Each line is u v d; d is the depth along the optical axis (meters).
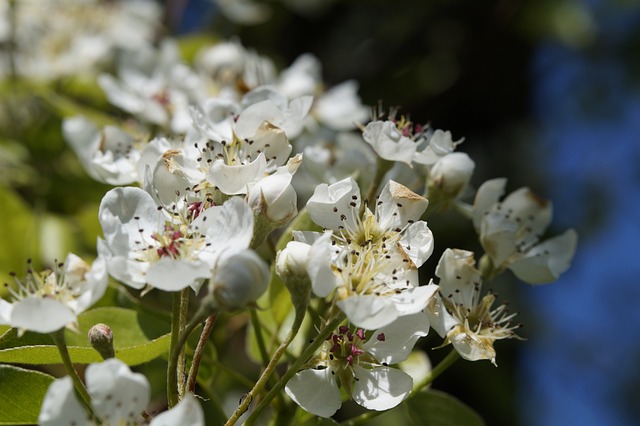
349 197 0.42
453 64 0.74
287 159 0.43
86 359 0.42
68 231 0.55
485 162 0.77
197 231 0.40
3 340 0.43
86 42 0.62
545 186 0.78
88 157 0.48
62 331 0.40
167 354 0.45
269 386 0.44
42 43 0.62
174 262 0.39
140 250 0.40
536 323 0.74
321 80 0.69
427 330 0.41
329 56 0.75
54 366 0.52
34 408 0.42
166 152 0.42
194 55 0.62
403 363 0.49
